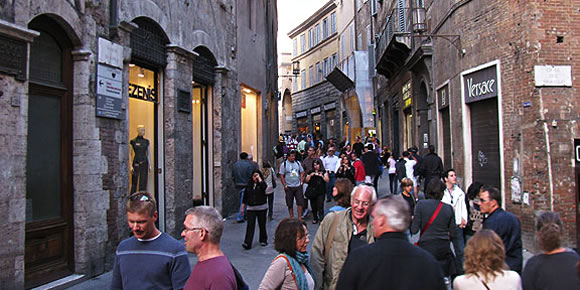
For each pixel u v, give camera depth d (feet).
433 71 50.98
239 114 48.62
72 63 24.71
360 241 13.70
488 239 11.39
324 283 14.02
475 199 19.85
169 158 33.27
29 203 22.13
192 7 37.19
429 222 19.04
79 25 24.21
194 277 10.59
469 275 11.39
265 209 31.60
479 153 38.27
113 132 26.81
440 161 40.42
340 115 135.23
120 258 11.74
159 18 31.91
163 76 33.60
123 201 27.48
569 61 30.89
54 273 23.09
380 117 100.94
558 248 12.08
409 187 28.02
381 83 98.43
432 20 50.72
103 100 25.68
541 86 30.60
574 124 30.53
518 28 32.12
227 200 43.91
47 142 23.32
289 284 12.08
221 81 43.01
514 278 11.14
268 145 66.08
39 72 22.95
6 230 19.79
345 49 128.98
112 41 26.91
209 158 42.22
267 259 28.17
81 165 24.43
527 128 31.30
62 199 24.00
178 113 34.09
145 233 11.60
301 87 168.86
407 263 9.31
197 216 10.85
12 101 20.31
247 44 52.85
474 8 37.76
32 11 21.29
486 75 36.17
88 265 24.32
